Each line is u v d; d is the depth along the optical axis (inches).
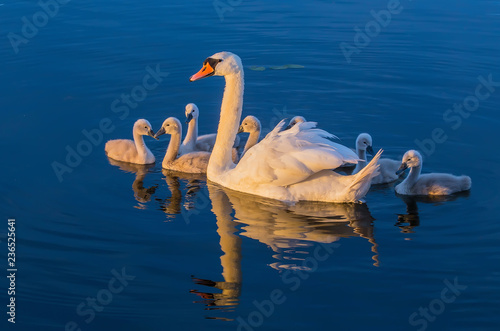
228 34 749.9
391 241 384.5
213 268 354.3
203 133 561.0
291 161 434.0
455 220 410.9
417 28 765.3
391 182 478.0
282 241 383.6
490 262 361.1
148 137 571.2
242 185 455.8
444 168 487.8
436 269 354.6
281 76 658.2
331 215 419.5
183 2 860.0
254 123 518.6
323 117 579.5
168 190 458.9
